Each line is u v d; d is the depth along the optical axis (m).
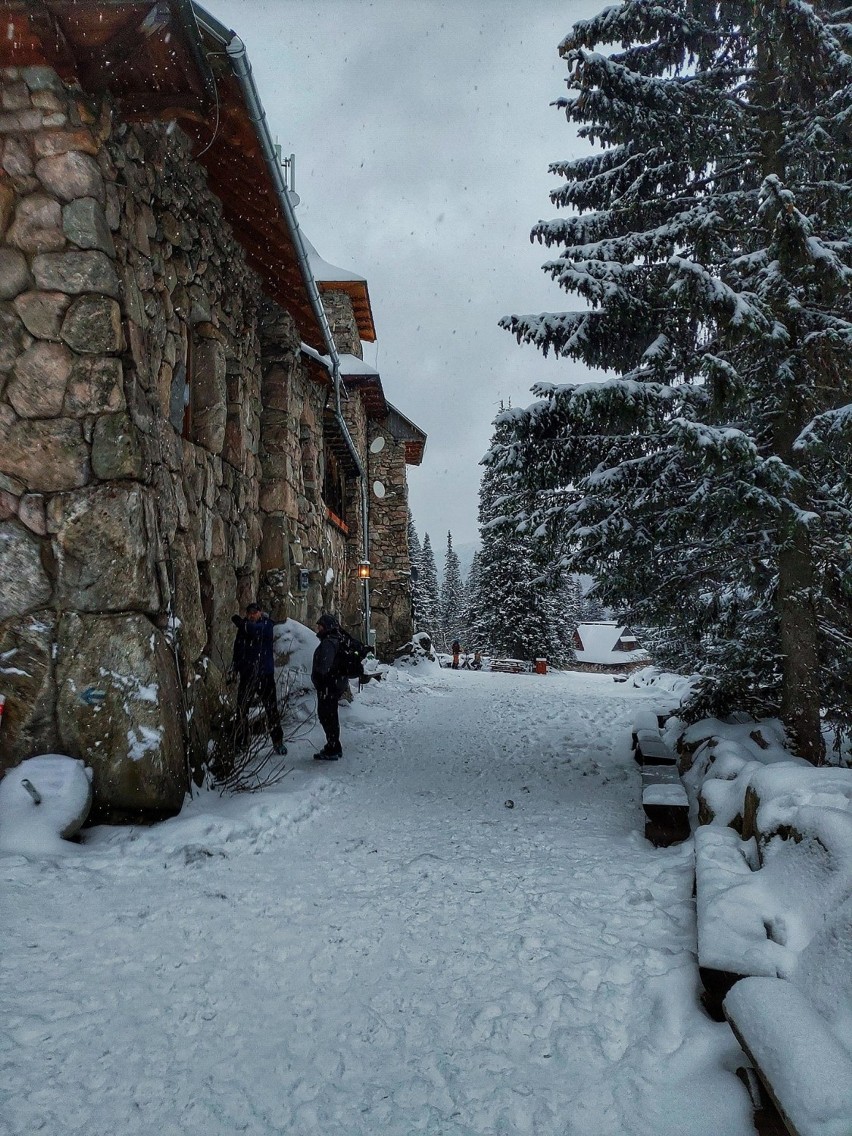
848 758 6.06
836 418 5.07
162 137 5.56
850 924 2.14
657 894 3.55
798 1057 1.70
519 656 32.22
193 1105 1.99
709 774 5.11
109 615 4.50
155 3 4.05
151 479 4.97
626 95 5.77
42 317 4.52
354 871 3.93
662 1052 2.21
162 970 2.72
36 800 4.00
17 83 4.43
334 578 14.23
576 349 6.12
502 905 3.42
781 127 5.93
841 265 5.08
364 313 19.47
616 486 6.13
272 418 9.20
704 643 7.96
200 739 5.34
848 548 5.46
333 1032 2.37
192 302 6.36
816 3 5.60
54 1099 1.98
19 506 4.49
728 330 5.24
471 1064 2.20
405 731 9.51
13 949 2.77
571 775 6.91
